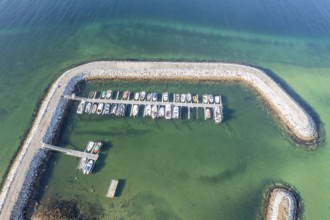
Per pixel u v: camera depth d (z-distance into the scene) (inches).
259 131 3006.9
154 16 4495.6
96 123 3041.3
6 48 3944.4
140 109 3174.2
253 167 2741.1
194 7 4685.0
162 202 2490.2
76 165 2699.3
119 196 2507.4
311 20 4434.1
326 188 2603.3
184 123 3051.2
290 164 2765.7
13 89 3410.4
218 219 2409.0
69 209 2411.4
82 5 4682.6
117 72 3496.6
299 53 3900.1
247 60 3762.3
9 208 2348.7
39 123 2955.2
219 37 4121.6
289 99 3193.9
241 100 3282.5
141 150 2839.6
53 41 4069.9
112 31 4237.2
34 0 4753.9
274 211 2396.7
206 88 3388.3
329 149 2874.0
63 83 3361.2
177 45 3981.3
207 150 2856.8
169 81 3449.8
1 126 3019.2
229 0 4830.2
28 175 2561.5
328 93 3398.1
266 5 4724.4
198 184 2613.2
